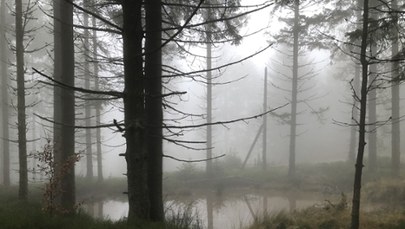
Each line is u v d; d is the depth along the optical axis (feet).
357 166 25.75
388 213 35.70
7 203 35.17
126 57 18.33
